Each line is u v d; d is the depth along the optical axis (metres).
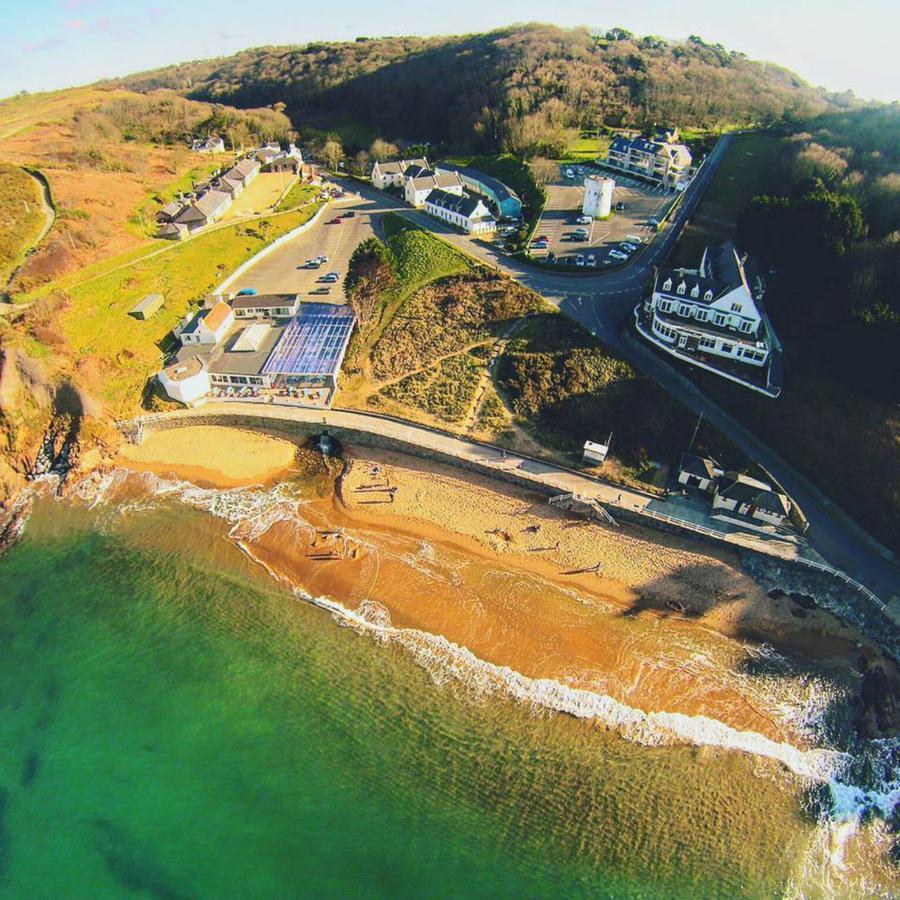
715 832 43.31
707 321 75.38
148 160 143.62
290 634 55.69
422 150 158.75
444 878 41.09
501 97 154.62
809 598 57.19
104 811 44.47
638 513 63.31
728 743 47.81
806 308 77.25
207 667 53.16
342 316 93.31
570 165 130.38
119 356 82.25
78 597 59.06
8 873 41.66
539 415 73.81
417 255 103.12
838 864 42.53
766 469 65.25
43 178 118.81
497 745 47.69
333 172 158.38
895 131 121.12
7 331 78.25
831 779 46.25
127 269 98.69
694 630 55.78
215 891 40.53
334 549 63.34
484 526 65.19
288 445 75.62
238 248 112.56
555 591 59.06
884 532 59.59
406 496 68.75
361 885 40.81
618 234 101.88
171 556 62.94
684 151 117.56
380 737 48.38
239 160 156.25
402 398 78.88
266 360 83.44
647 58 182.12
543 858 42.06
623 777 45.78
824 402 67.50
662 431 69.75
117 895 40.28
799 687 51.50
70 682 52.19
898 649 53.34
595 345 77.75
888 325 65.19
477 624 56.22
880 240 81.00
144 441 76.19
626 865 41.81
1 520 67.81
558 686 51.38
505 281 91.12
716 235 97.69
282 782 45.88
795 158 112.12
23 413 74.50
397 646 54.56
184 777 46.19
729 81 177.62
